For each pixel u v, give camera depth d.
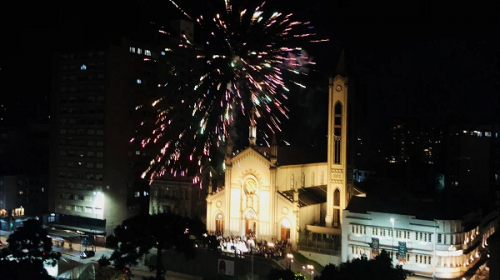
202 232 90.56
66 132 153.62
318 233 109.50
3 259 70.81
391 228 93.50
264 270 96.06
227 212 117.56
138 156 155.88
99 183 146.75
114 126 148.50
